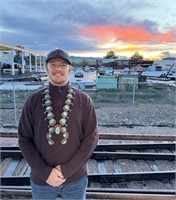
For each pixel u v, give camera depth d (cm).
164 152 568
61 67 185
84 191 211
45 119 184
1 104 1137
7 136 545
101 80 1619
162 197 314
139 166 480
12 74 2798
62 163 186
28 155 188
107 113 977
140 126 784
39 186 198
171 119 886
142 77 1855
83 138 195
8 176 404
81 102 191
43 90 195
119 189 352
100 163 488
